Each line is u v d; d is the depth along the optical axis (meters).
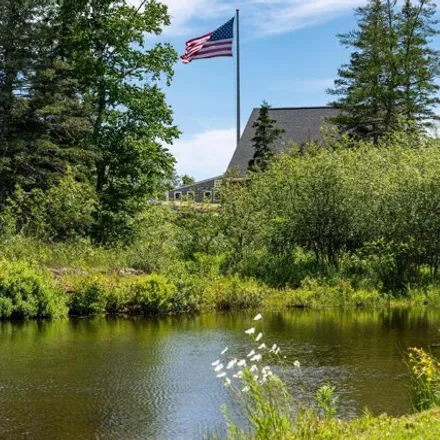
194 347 13.07
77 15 31.66
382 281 21.69
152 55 32.41
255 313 17.91
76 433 8.02
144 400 9.40
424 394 8.27
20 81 28.55
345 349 13.02
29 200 24.92
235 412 8.87
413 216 21.69
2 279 16.31
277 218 24.05
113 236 29.77
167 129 33.12
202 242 24.09
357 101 40.56
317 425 6.75
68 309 16.95
